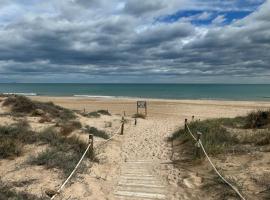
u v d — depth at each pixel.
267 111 16.47
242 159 9.63
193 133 14.27
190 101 53.72
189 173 8.93
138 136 17.27
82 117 23.38
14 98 21.33
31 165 8.55
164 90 122.50
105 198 7.01
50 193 6.62
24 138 11.18
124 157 11.83
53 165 8.45
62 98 60.62
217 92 103.25
